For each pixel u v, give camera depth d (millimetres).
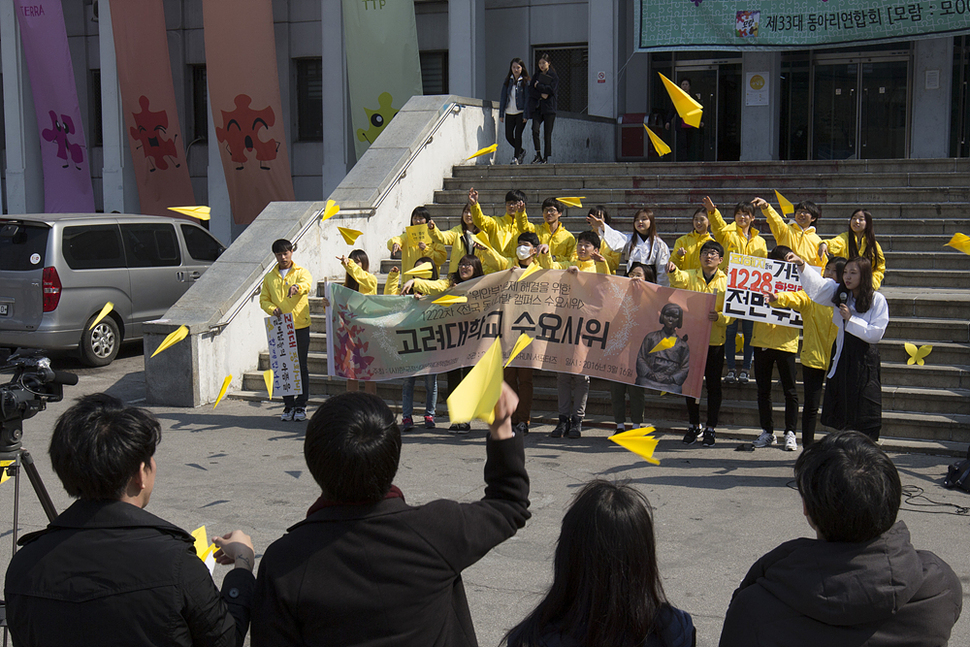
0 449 3547
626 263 9391
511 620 4402
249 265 10281
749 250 8523
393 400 9633
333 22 19766
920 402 7824
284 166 17891
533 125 14281
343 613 2096
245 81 17750
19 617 2215
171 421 8781
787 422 7551
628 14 18766
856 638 2139
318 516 2184
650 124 17422
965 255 9961
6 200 22938
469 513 2277
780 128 18453
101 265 11711
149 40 18625
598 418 8695
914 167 12031
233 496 6402
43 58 19859
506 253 9328
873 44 16578
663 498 6246
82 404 2389
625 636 2037
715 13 15758
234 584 2359
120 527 2248
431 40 20797
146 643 2162
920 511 5887
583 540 2064
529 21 19906
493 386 1895
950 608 2209
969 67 17031
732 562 5078
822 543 2230
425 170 13188
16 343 11242
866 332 6090
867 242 8320
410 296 8367
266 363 10266
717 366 7699
